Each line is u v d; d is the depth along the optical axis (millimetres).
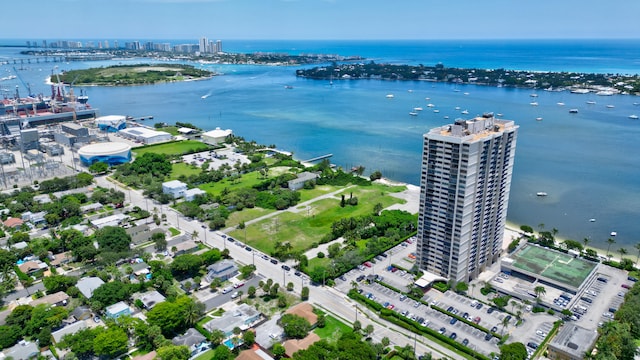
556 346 199125
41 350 199750
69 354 189875
